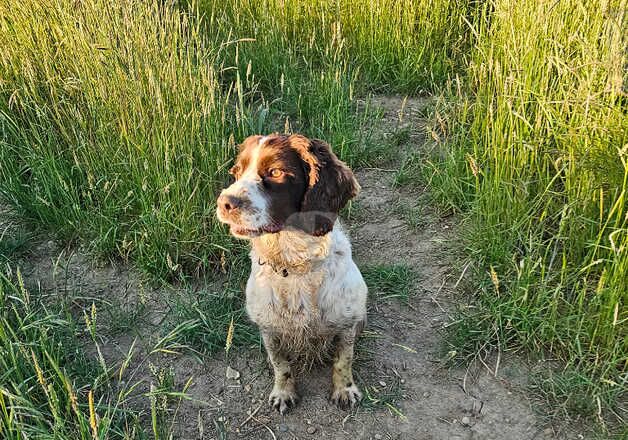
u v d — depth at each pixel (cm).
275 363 104
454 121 159
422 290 128
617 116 113
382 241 142
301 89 189
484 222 129
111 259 138
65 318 123
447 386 107
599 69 117
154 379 111
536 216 127
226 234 133
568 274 116
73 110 147
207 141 141
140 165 138
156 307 127
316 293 96
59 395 99
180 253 132
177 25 156
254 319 101
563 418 98
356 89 198
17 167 156
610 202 113
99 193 142
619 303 103
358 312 100
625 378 97
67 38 157
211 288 130
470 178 143
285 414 104
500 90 134
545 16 133
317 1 212
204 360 115
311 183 92
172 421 98
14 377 98
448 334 116
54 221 146
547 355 109
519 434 98
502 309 113
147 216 131
